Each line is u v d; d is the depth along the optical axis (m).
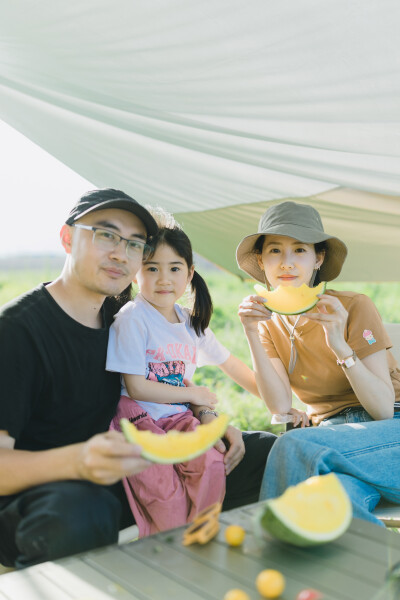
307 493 1.60
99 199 2.18
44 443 2.12
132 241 2.17
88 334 2.15
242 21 1.97
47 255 15.53
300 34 1.99
